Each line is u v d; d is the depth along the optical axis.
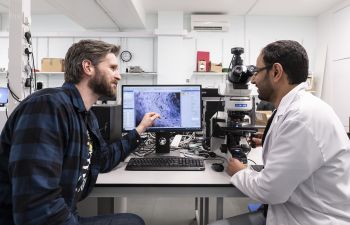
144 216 2.54
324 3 4.92
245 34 5.65
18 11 2.15
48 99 0.89
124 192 1.21
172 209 2.69
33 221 0.79
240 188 1.14
